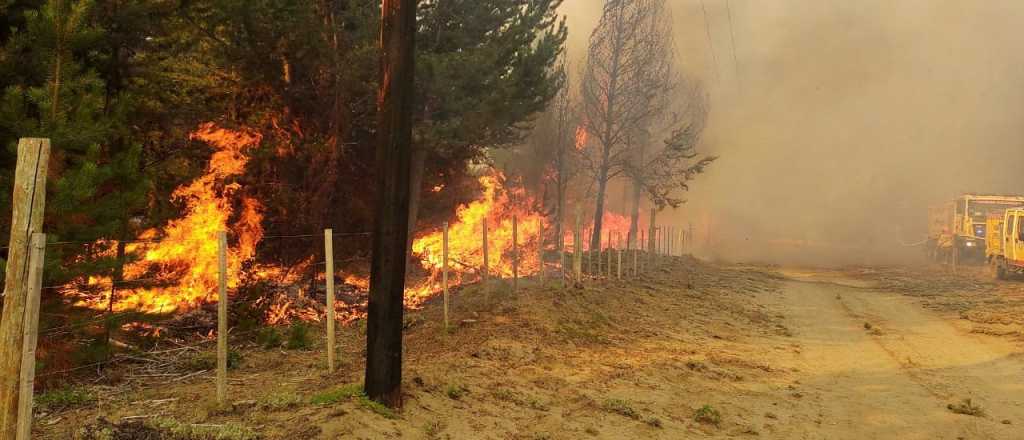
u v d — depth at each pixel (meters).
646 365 10.38
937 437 7.77
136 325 9.83
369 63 14.40
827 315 17.89
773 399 9.21
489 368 8.96
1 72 7.45
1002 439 7.72
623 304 15.99
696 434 7.54
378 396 6.67
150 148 11.01
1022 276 27.02
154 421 5.75
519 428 6.99
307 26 13.55
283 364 8.66
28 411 4.38
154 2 9.48
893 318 17.34
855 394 9.66
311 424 5.80
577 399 8.29
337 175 15.70
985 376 10.85
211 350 9.23
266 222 15.10
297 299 12.73
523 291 15.13
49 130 7.01
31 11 7.26
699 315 16.33
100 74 9.17
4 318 4.33
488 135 18.78
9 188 7.04
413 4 6.75
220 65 13.64
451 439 6.34
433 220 23.88
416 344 10.19
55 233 7.24
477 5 17.47
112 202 7.66
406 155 6.78
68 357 7.57
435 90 15.88
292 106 15.64
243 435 5.46
